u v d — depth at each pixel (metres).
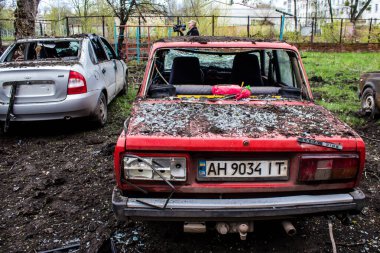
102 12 23.44
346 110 7.72
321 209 2.41
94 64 6.27
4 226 3.25
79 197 3.77
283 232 3.12
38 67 5.37
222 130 2.53
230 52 3.96
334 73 13.84
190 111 3.00
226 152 2.38
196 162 2.41
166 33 21.72
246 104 3.28
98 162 4.77
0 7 25.44
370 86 7.10
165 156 2.37
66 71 5.43
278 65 4.11
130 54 18.03
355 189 2.55
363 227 3.22
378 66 15.90
